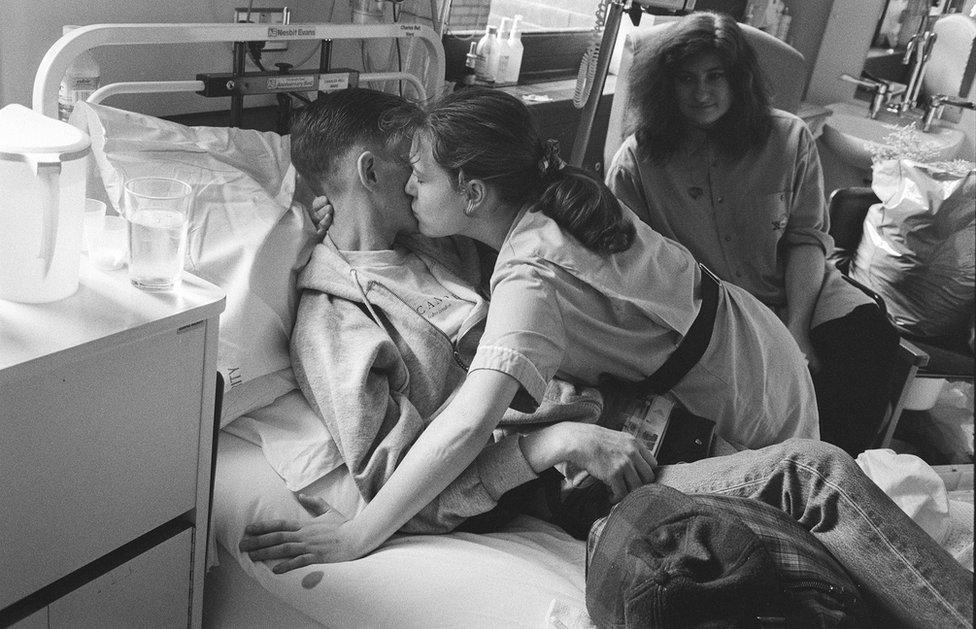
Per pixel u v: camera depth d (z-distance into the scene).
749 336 1.72
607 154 2.89
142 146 1.67
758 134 2.26
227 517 1.44
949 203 2.59
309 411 1.59
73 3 2.07
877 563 1.28
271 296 1.61
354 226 1.75
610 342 1.58
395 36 2.27
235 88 2.06
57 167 1.04
